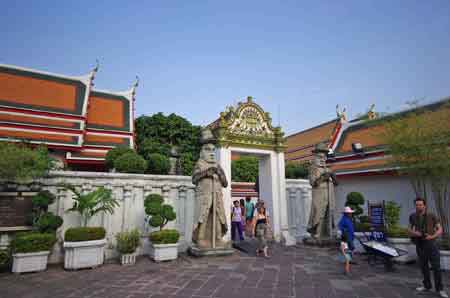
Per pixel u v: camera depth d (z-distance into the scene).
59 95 18.25
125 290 6.19
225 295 5.83
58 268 8.32
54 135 16.31
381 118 12.84
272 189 13.22
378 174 13.36
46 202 8.55
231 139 12.58
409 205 12.30
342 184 15.45
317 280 6.98
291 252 10.71
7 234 8.39
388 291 6.17
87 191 9.86
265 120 13.59
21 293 6.07
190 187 11.60
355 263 8.84
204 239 10.29
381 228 11.12
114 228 10.06
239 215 12.81
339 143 17.30
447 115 10.40
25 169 8.22
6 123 15.23
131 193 10.51
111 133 19.50
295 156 29.67
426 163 9.07
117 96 21.70
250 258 9.64
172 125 24.84
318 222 12.12
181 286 6.45
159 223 9.33
